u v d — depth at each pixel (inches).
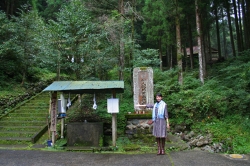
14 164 153.6
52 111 209.2
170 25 476.7
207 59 657.0
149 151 190.1
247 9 494.6
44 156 175.0
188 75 430.3
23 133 242.7
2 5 510.0
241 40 581.0
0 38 370.3
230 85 295.9
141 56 350.9
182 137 235.5
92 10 373.4
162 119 175.0
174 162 155.8
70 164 153.8
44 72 490.3
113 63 341.1
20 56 383.6
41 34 299.9
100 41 318.0
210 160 160.2
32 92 380.8
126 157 170.9
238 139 198.1
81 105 277.3
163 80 404.5
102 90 219.0
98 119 239.6
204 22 518.9
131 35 371.9
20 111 302.8
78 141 204.8
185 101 272.7
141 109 261.1
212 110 249.8
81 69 292.5
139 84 270.1
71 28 287.9
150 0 526.3
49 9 647.8
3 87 358.9
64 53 285.9
